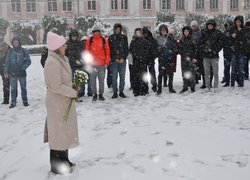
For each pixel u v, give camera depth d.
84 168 5.86
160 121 8.24
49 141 5.59
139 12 45.06
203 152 6.18
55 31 10.55
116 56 11.28
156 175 5.39
